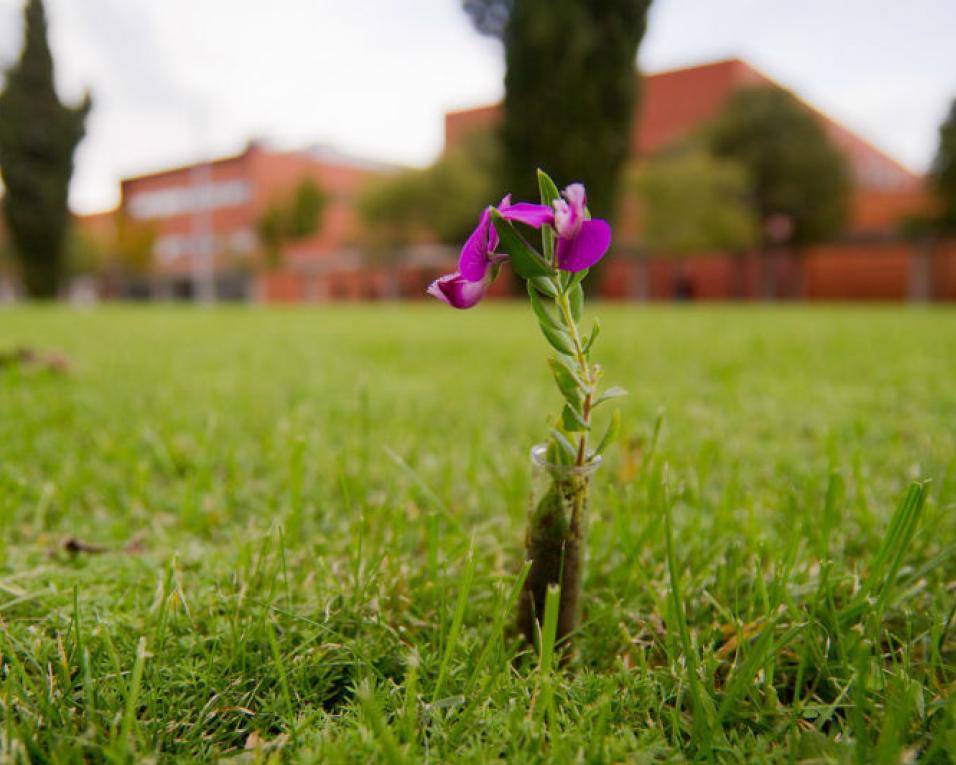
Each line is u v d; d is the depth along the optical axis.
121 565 0.37
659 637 0.32
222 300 10.34
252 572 0.36
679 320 2.66
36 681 0.28
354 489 0.49
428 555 0.35
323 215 9.21
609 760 0.25
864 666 0.25
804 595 0.33
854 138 9.91
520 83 3.85
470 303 0.27
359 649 0.30
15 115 6.15
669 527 0.30
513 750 0.25
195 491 0.48
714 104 7.90
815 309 4.26
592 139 3.85
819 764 0.25
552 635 0.26
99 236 9.95
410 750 0.25
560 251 0.26
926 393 0.88
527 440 0.63
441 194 7.13
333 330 2.24
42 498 0.44
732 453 0.57
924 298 6.96
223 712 0.28
